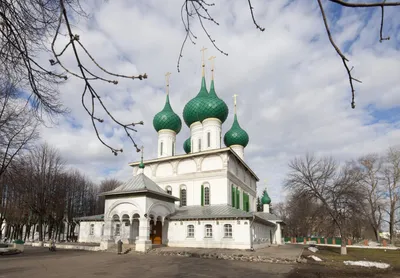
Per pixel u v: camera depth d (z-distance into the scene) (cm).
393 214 5647
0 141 1906
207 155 4256
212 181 4100
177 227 3647
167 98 5197
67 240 5906
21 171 2766
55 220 5356
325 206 3616
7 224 6034
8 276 1725
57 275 1767
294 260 2480
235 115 5400
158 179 4481
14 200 4294
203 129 4700
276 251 3316
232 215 3384
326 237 6606
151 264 2270
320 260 2609
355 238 7869
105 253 3105
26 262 2372
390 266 2456
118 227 3884
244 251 3064
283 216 9081
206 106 4688
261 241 3997
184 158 4400
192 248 3306
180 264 2283
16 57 511
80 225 4341
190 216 3591
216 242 3400
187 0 434
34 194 4538
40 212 4634
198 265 2236
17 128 1984
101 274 1812
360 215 3662
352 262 2545
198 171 4225
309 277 1848
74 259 2578
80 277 1708
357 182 4034
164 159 4475
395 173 5691
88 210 6662
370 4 283
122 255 2911
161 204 3547
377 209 5812
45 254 3028
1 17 470
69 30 398
